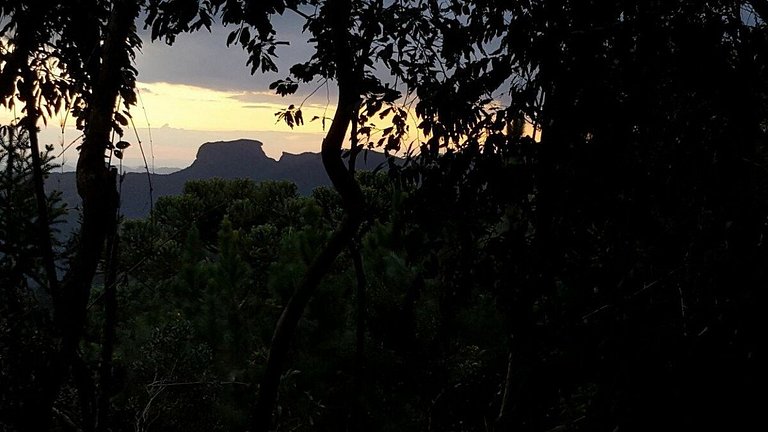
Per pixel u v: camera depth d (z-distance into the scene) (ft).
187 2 9.07
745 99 6.38
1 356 8.87
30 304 9.66
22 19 9.70
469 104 8.10
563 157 7.22
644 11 6.79
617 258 7.41
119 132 9.79
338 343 18.65
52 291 9.41
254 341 20.76
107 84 9.36
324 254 11.82
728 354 6.14
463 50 9.34
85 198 9.19
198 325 20.51
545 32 7.16
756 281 6.09
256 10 8.32
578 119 6.93
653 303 6.84
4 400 8.73
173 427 14.24
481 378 12.51
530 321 7.98
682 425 6.26
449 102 8.05
